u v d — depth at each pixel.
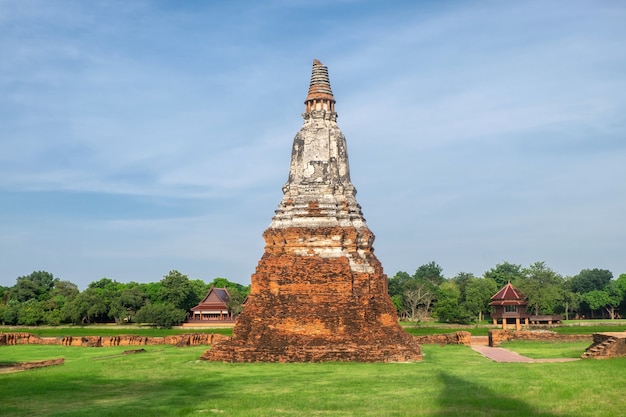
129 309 116.00
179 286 115.81
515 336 68.31
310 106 53.62
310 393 30.23
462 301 127.56
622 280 140.50
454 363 43.50
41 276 163.12
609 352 43.88
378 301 48.00
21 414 26.11
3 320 111.31
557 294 126.38
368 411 25.59
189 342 67.25
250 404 27.36
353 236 48.59
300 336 44.97
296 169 52.03
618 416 23.92
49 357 55.19
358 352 43.75
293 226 49.00
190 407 26.97
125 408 27.06
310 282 46.53
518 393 28.81
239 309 115.31
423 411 25.33
